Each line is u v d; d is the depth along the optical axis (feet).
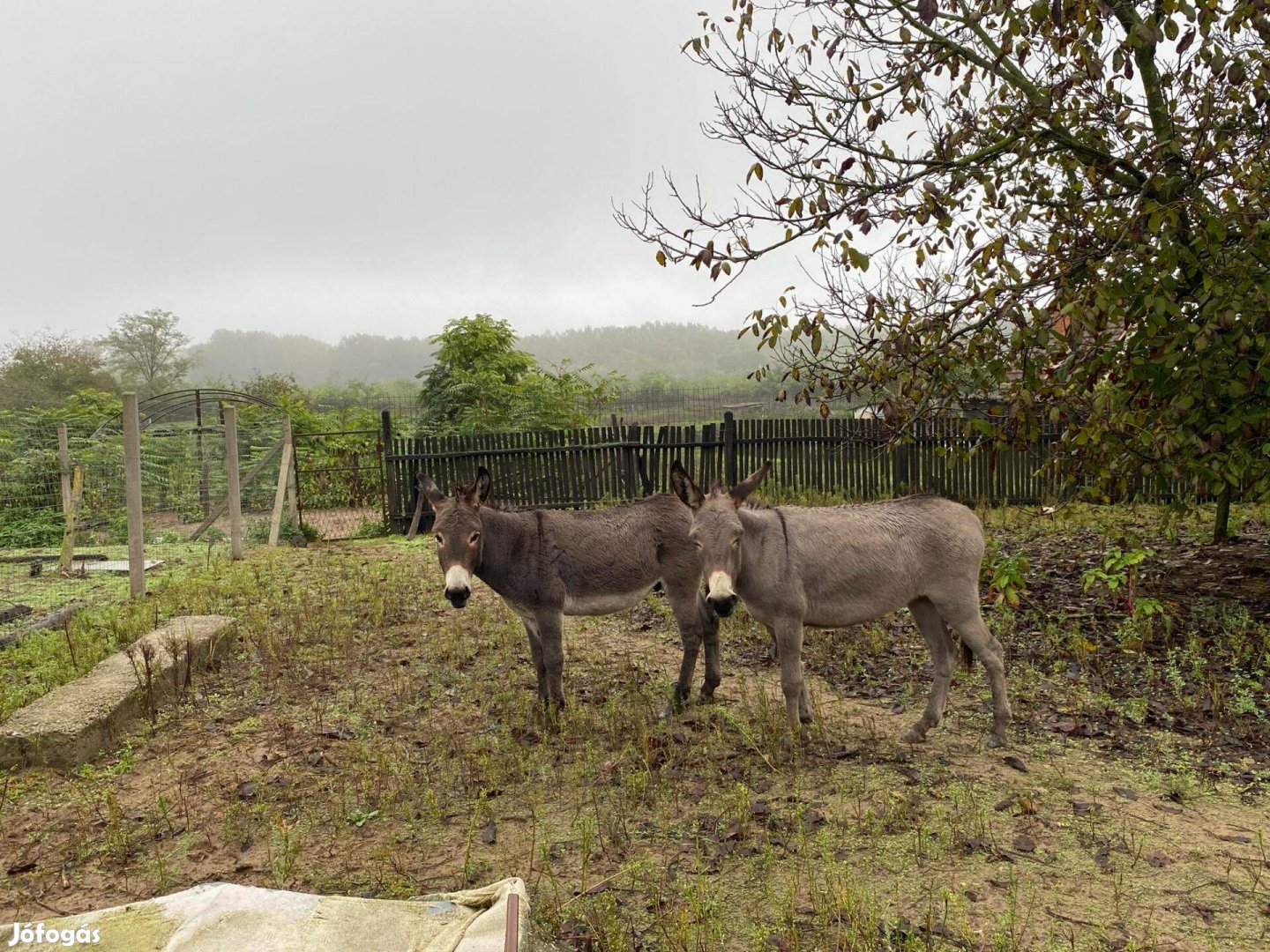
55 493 48.73
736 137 21.56
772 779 15.70
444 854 13.56
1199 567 29.37
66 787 16.57
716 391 151.23
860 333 23.39
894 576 17.01
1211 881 12.17
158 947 9.54
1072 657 22.11
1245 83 21.30
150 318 222.48
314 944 9.52
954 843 13.26
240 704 20.84
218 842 14.24
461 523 18.35
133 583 32.45
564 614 19.92
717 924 11.13
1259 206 19.80
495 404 64.34
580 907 11.80
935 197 19.57
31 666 23.50
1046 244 23.81
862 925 10.94
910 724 18.66
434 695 21.18
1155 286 19.63
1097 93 21.40
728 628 26.73
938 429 50.83
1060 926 11.12
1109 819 14.07
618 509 20.49
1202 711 18.48
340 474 66.18
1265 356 19.31
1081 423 23.25
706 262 20.88
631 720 18.89
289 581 35.94
